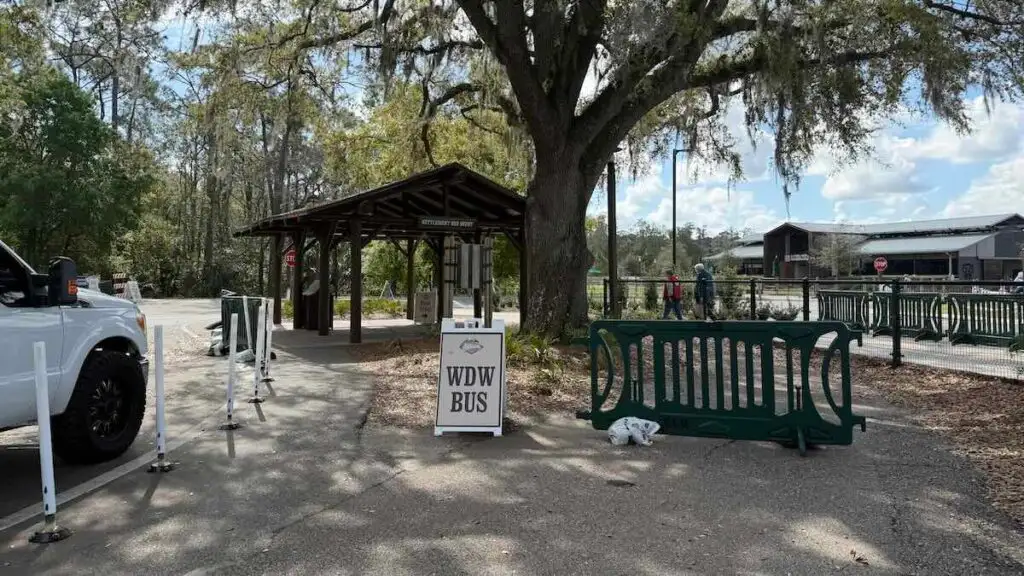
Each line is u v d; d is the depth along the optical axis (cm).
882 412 809
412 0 1377
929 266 6097
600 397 720
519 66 1234
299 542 430
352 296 1534
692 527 449
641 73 1239
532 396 869
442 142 2811
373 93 1797
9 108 3016
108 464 605
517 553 411
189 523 462
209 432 715
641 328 692
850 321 1584
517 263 2978
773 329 647
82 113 4234
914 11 1116
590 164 1366
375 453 634
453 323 723
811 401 635
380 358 1266
